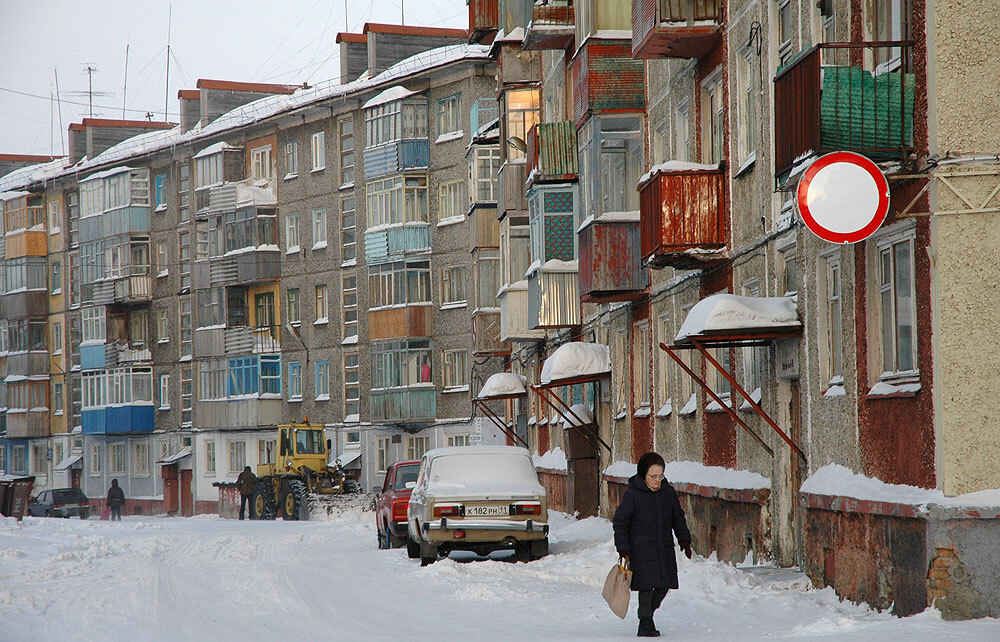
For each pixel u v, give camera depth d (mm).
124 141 141000
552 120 63812
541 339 69875
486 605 27328
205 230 120938
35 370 140875
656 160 46062
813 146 23062
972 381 21484
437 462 39156
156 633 24453
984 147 21828
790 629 21422
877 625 20500
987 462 21312
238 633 24062
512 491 36938
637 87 46969
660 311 45156
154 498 125062
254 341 112625
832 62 27047
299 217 110000
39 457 142625
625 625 23344
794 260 31391
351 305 105062
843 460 26359
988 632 18984
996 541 20828
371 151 100438
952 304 21578
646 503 21578
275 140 112875
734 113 36125
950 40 21922
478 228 83812
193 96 125875
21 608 29578
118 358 128750
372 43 107125
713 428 38031
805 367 28922
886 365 24391
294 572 37094
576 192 56406
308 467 88938
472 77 93875
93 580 36625
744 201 35219
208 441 118188
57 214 140375
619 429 52875
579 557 35688
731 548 35219
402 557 41406
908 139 22656
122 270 128125
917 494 21953
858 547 24469
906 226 22875
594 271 45781
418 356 96688
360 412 103000
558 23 56875
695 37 37312
